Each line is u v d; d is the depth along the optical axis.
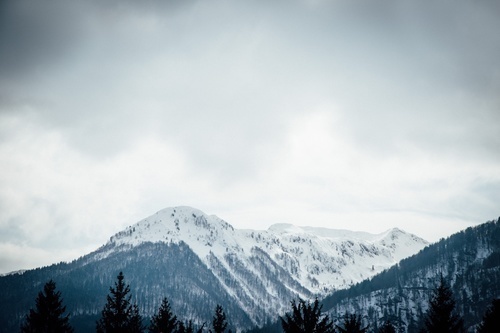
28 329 54.62
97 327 55.47
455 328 45.81
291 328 38.88
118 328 54.78
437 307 46.91
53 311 55.94
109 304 55.81
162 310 56.78
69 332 56.47
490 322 51.78
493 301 53.31
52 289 56.75
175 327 56.66
